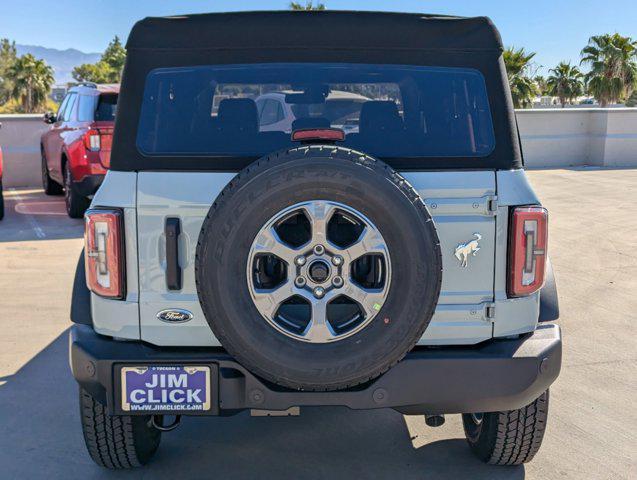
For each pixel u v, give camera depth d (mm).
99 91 9750
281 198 2564
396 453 3836
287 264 2605
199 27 3059
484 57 3090
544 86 66250
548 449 3891
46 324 6016
